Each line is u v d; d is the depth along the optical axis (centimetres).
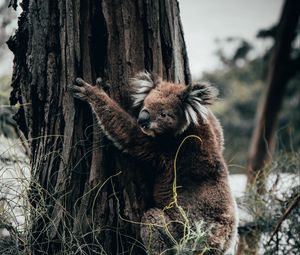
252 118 1780
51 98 646
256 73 1777
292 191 856
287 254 814
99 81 639
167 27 665
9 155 737
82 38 637
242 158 1650
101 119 639
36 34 643
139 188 662
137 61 649
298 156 889
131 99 669
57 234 634
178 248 595
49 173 650
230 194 714
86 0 635
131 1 645
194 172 696
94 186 641
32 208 631
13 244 643
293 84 1781
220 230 687
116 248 643
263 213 853
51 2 640
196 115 697
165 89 691
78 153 644
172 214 685
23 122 698
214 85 712
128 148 658
